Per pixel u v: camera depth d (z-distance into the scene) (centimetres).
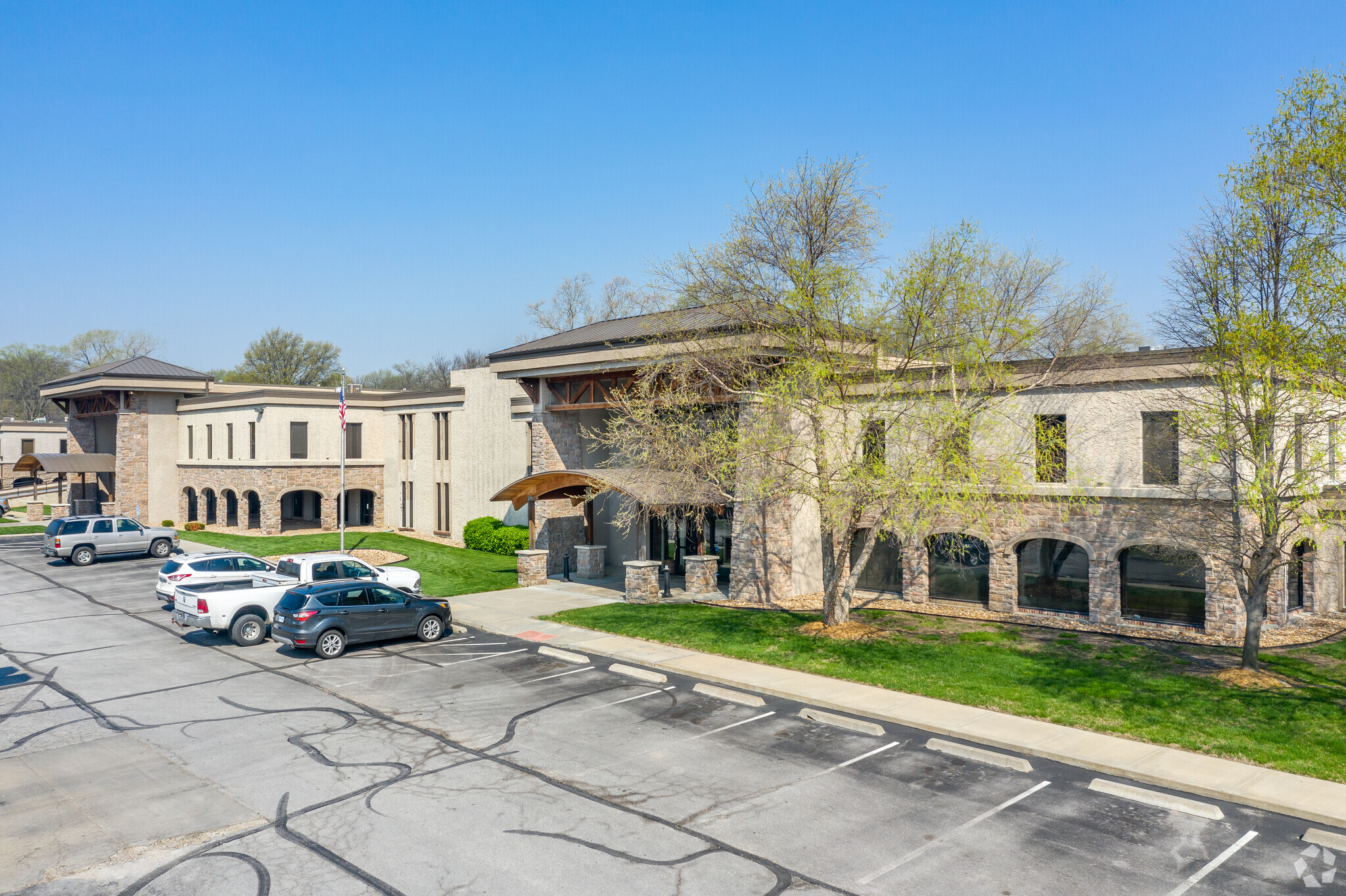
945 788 1231
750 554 2711
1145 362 2044
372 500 5175
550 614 2581
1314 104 1516
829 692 1714
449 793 1220
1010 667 1831
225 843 1062
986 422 1922
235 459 4750
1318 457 1593
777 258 2214
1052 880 961
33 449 7506
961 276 1939
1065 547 2292
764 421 2250
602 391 3219
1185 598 2091
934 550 2581
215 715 1598
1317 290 1491
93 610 2700
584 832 1090
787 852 1031
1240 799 1170
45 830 1106
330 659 2052
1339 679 1673
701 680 1852
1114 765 1291
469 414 4266
